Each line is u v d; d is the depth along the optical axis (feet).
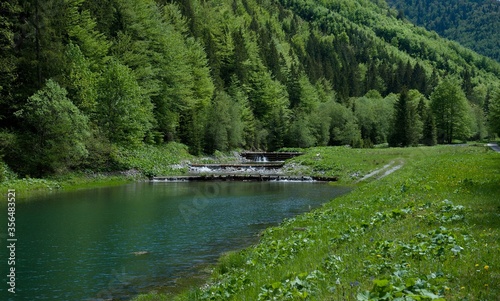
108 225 71.00
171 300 35.88
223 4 540.52
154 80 215.31
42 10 148.66
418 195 63.41
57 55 145.18
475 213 40.91
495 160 130.72
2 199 99.35
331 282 24.56
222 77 358.43
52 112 125.59
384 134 420.36
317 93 482.28
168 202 98.78
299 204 98.32
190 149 237.25
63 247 56.13
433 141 351.25
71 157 135.95
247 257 45.14
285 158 277.44
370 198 76.84
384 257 28.60
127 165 161.68
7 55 136.26
